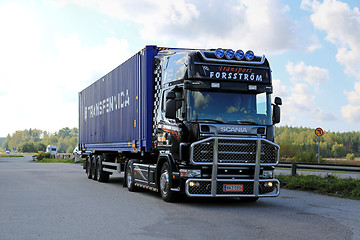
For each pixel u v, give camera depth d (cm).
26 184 1711
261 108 1084
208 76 1059
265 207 1050
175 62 1141
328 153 12619
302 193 1396
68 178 2125
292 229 749
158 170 1195
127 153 1590
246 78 1084
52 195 1293
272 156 1058
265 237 680
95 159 1981
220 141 1017
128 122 1504
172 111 1046
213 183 1014
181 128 1048
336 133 14100
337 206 1068
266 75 1102
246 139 1030
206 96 1054
